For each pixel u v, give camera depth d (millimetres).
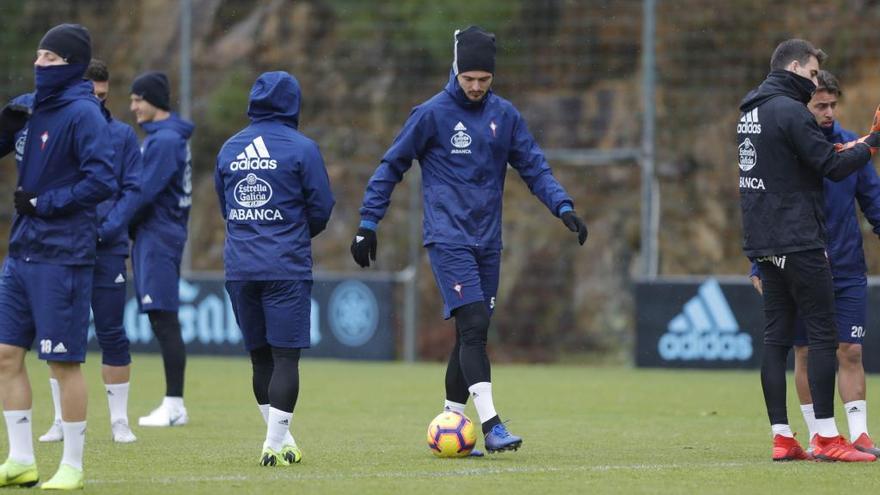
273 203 24609
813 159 24844
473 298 26547
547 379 50500
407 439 30438
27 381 22000
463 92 26812
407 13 78375
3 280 22031
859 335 27109
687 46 71938
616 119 73062
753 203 25844
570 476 23250
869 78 68188
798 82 25641
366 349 58281
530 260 68500
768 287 26312
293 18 80375
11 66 75438
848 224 27125
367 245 26891
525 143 27453
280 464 24875
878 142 25250
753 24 70875
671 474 23625
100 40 78688
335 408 39125
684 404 40500
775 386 26172
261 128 24969
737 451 28000
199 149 76438
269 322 24828
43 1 77375
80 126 21500
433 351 65375
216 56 79375
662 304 54469
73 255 21578
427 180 27219
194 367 53750
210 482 22250
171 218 33500
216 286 58531
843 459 25609
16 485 21734
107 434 31547
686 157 70938
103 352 29859
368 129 75625
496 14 76125
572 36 75562
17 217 21828
